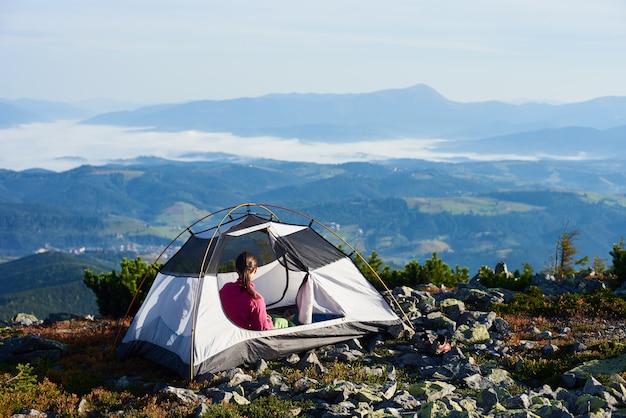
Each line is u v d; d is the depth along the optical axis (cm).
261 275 1445
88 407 955
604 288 1753
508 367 1095
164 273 1277
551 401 838
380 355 1198
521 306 1540
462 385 989
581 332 1311
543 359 1101
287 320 1278
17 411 943
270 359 1180
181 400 932
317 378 1039
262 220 1355
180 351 1120
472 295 1652
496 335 1295
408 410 845
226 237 1263
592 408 816
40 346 1267
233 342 1141
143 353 1210
